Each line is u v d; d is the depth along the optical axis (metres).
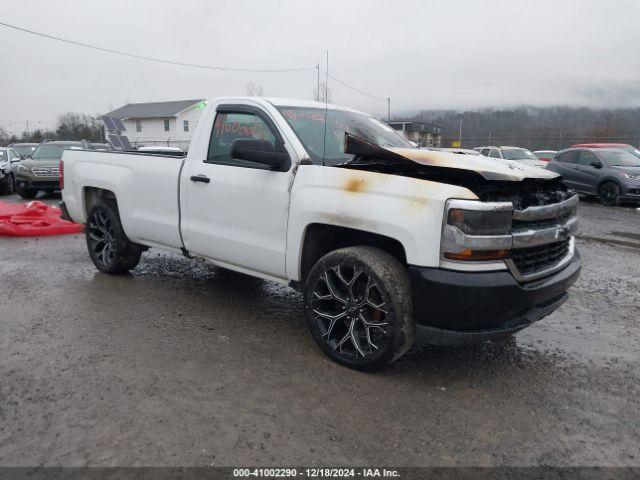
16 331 4.27
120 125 18.34
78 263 6.57
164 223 5.07
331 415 3.14
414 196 3.34
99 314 4.71
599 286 6.20
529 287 3.43
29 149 21.52
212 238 4.61
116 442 2.80
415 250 3.30
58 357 3.80
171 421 3.01
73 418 3.02
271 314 4.86
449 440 2.93
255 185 4.22
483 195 3.46
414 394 3.43
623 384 3.66
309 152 4.07
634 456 2.84
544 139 36.69
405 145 4.80
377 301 3.54
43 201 13.94
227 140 4.61
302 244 3.97
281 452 2.76
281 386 3.46
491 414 3.22
